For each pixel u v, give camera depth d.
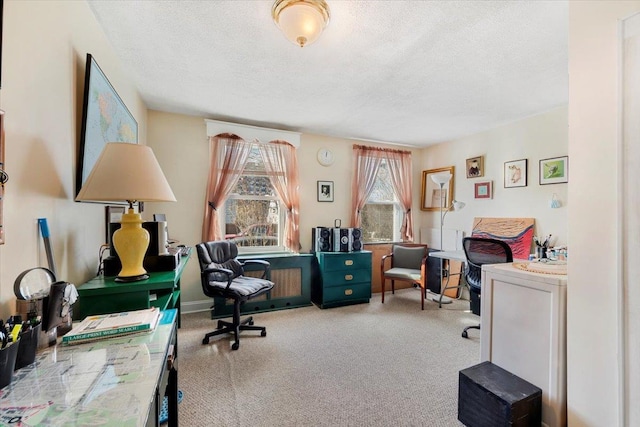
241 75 2.29
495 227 3.58
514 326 1.55
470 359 2.26
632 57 1.04
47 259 1.08
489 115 3.21
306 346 2.46
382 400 1.74
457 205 3.76
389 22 1.63
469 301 3.71
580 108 1.23
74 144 1.35
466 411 1.51
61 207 1.23
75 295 1.01
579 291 1.24
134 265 1.43
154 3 1.50
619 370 1.08
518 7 1.52
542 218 3.16
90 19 1.53
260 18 1.62
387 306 3.60
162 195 1.35
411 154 4.71
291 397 1.76
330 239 3.69
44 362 0.80
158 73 2.27
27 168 0.99
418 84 2.45
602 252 1.17
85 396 0.66
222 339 2.60
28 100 0.99
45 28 1.10
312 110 3.08
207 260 2.60
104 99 1.65
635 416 1.04
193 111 3.14
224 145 3.40
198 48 1.91
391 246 4.42
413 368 2.12
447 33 1.74
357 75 2.29
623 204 1.07
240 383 1.91
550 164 3.08
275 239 3.79
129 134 2.20
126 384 0.71
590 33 1.20
